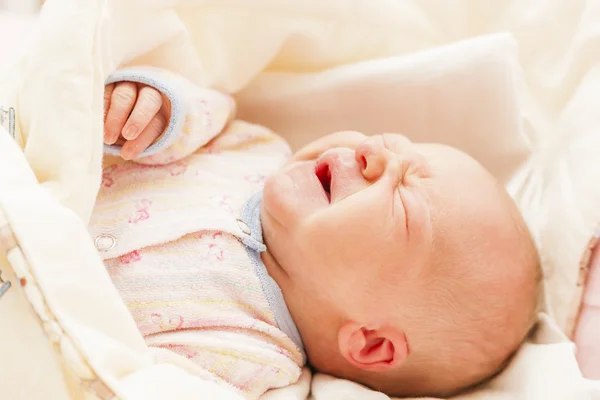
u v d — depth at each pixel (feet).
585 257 2.72
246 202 2.92
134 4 2.82
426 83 3.41
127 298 2.48
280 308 2.72
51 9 2.43
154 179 2.87
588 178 2.87
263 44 3.39
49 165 2.25
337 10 3.43
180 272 2.57
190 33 3.22
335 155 2.78
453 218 2.63
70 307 1.90
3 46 3.25
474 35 3.77
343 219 2.55
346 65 3.62
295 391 2.63
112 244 2.55
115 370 1.90
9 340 1.87
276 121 3.71
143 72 2.78
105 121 2.64
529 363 2.58
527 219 3.13
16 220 1.90
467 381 2.75
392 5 3.53
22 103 2.35
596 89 3.14
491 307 2.61
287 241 2.69
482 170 2.90
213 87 3.42
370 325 2.63
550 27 3.53
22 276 1.86
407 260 2.55
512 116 3.38
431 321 2.61
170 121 2.74
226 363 2.50
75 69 2.32
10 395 1.85
